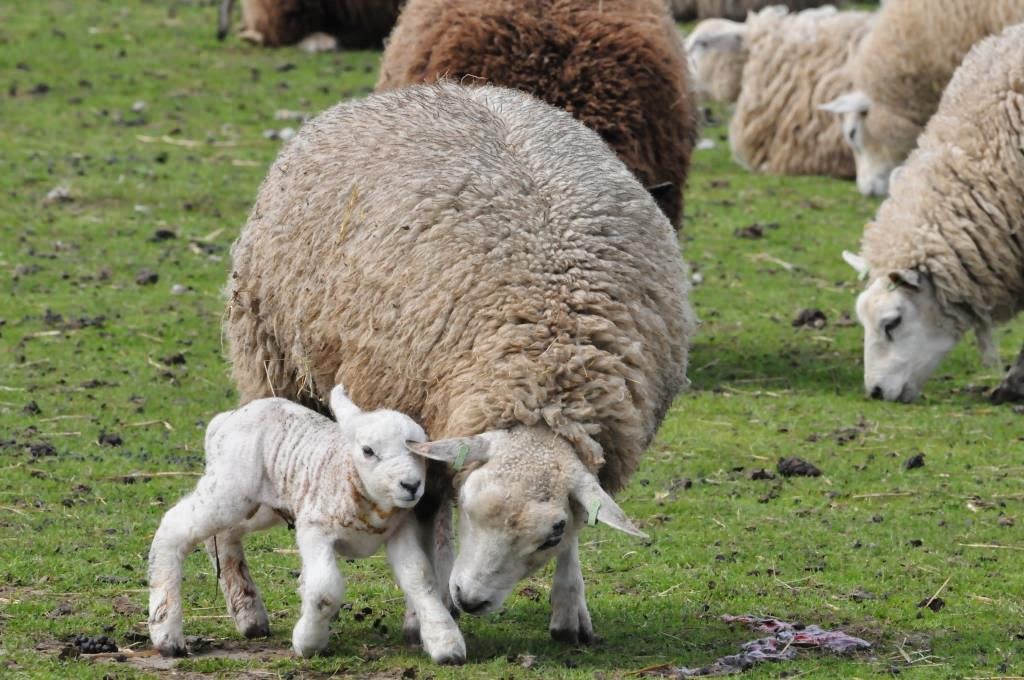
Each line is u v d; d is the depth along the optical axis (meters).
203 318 17.45
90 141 24.78
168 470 12.77
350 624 9.55
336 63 31.00
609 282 8.73
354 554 8.55
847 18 26.17
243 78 29.39
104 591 9.99
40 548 10.75
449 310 8.63
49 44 30.38
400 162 9.16
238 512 8.66
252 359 10.04
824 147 25.92
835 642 9.34
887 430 14.77
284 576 10.51
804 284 19.95
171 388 15.10
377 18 32.09
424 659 8.70
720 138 29.14
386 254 8.88
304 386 9.65
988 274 15.42
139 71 29.27
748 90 26.39
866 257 16.11
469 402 8.36
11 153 23.64
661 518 12.12
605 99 13.97
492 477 8.01
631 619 9.85
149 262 19.34
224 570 9.33
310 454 8.49
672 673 8.70
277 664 8.59
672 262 9.32
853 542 11.62
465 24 13.98
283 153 10.05
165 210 21.58
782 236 21.98
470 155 9.09
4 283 18.17
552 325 8.53
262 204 9.88
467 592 8.05
